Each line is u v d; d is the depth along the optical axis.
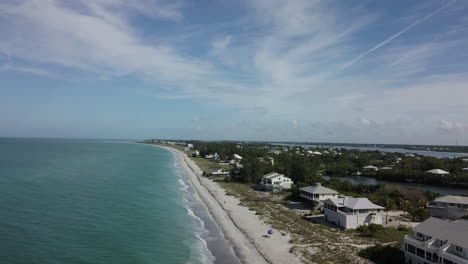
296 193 90.19
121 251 47.66
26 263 40.97
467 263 35.41
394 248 47.31
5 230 53.19
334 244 53.25
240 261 46.94
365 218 63.25
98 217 65.25
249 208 80.25
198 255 48.75
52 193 86.56
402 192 92.19
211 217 72.38
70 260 42.97
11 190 87.81
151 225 62.59
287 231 60.69
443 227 42.19
